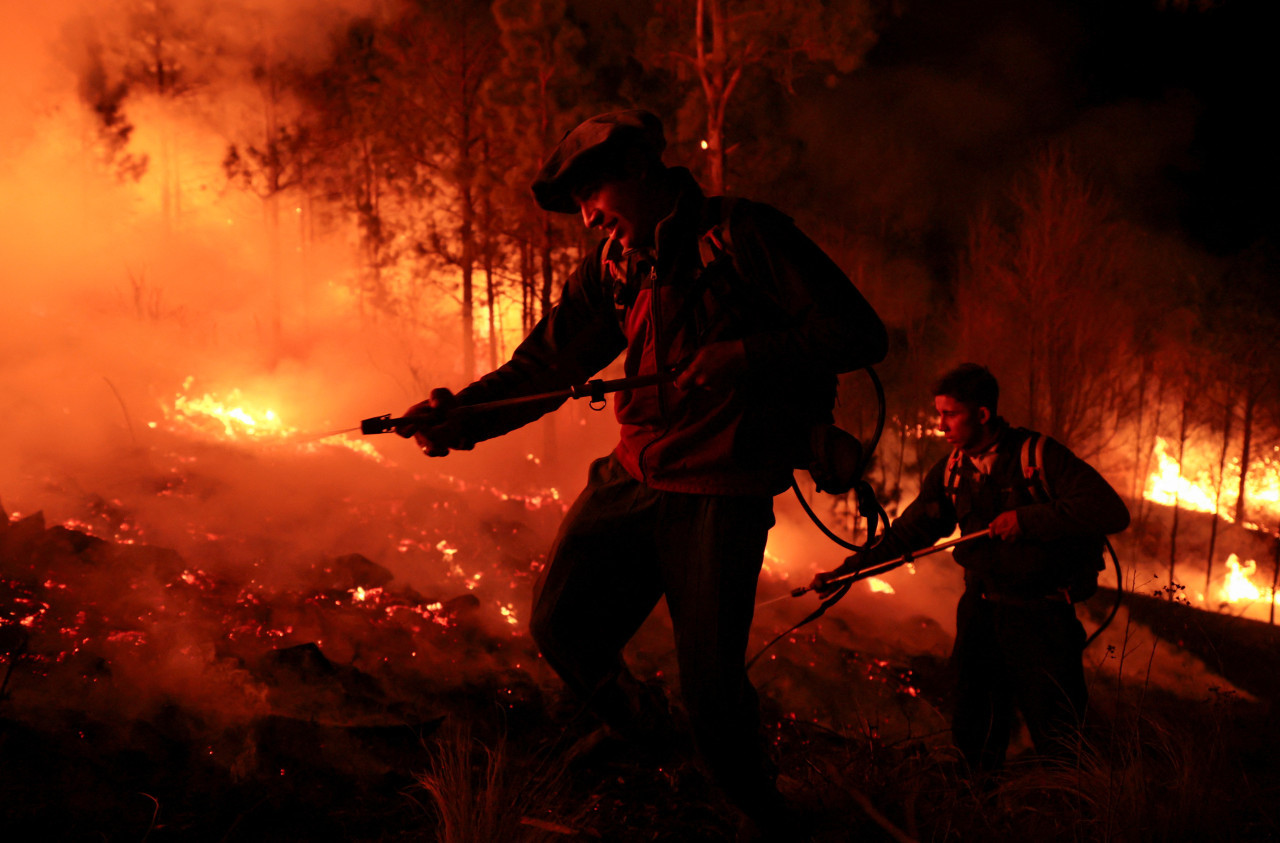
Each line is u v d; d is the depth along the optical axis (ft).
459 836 7.30
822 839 8.31
